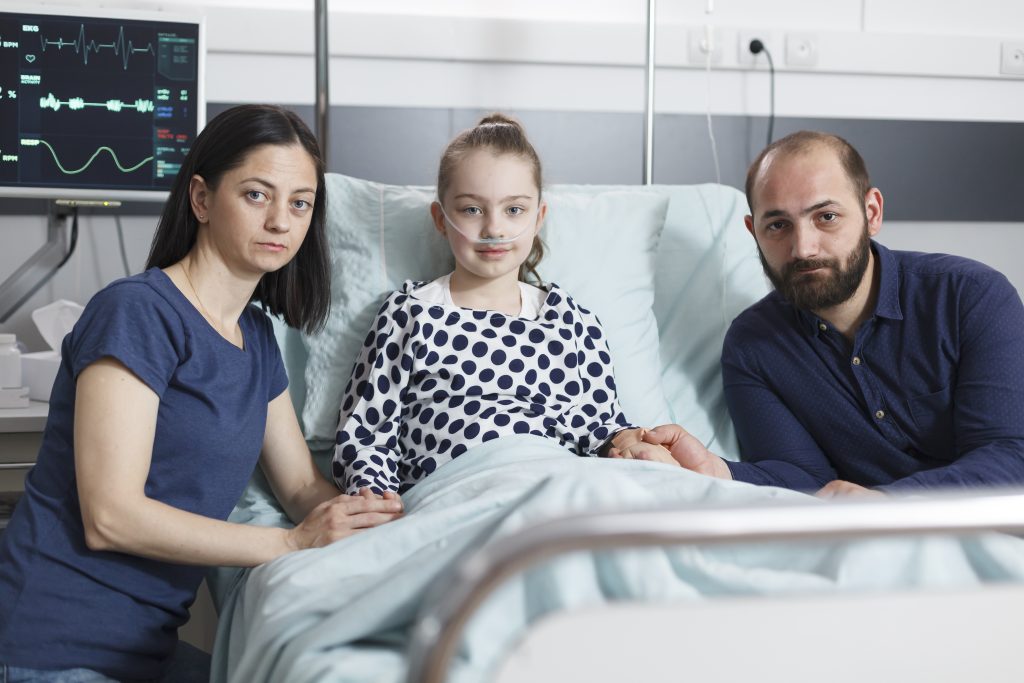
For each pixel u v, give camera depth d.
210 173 1.27
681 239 1.96
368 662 0.94
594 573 0.89
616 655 0.70
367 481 1.41
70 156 2.04
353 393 1.58
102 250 2.32
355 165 2.41
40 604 1.16
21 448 1.74
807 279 1.56
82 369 1.15
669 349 1.88
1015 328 1.53
